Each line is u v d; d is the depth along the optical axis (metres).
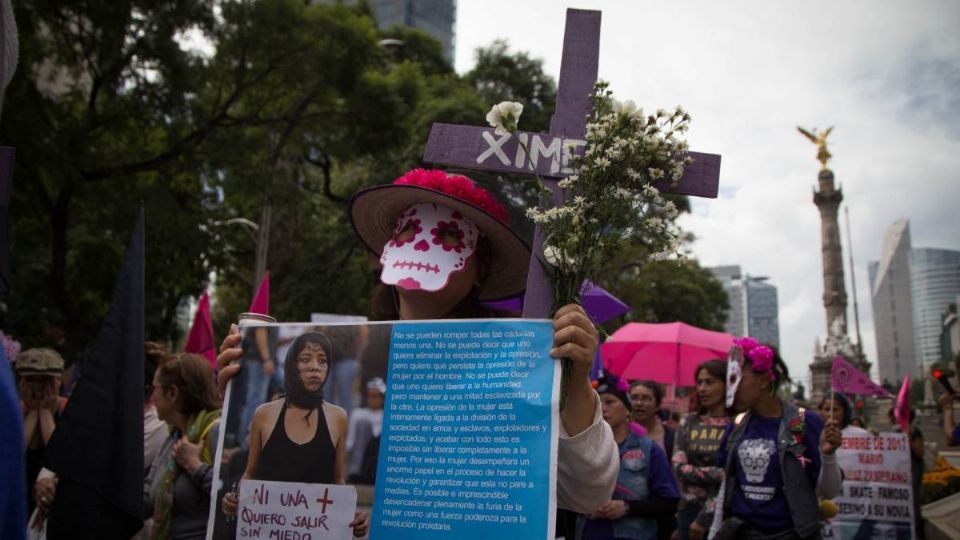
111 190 13.33
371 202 2.59
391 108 16.31
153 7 12.93
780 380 4.42
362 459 2.08
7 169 2.65
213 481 2.15
